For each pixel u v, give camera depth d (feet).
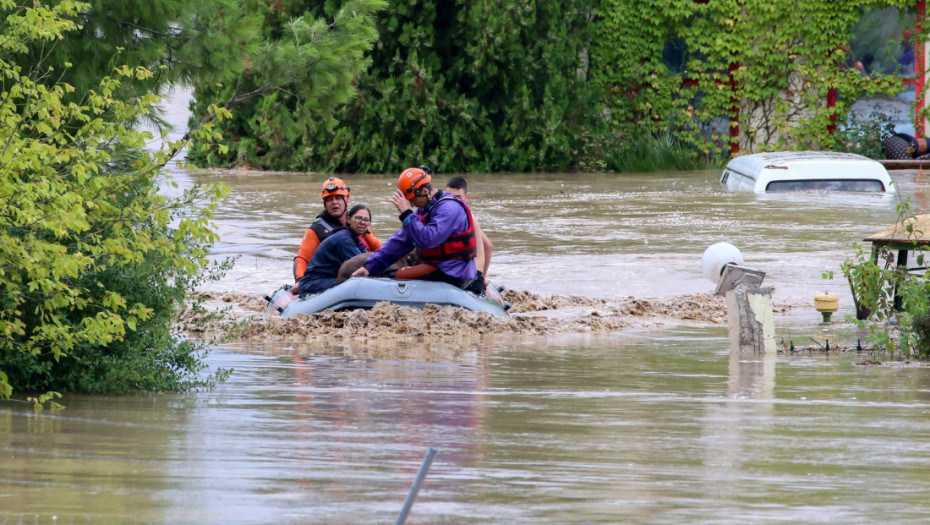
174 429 66.74
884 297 112.57
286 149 364.17
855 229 209.05
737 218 229.45
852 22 387.55
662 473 56.29
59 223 72.54
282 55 156.04
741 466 58.08
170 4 132.67
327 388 82.48
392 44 366.22
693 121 405.80
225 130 371.35
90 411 73.51
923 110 382.42
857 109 393.50
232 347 104.73
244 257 176.96
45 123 78.43
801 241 193.77
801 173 289.33
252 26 147.33
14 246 72.74
